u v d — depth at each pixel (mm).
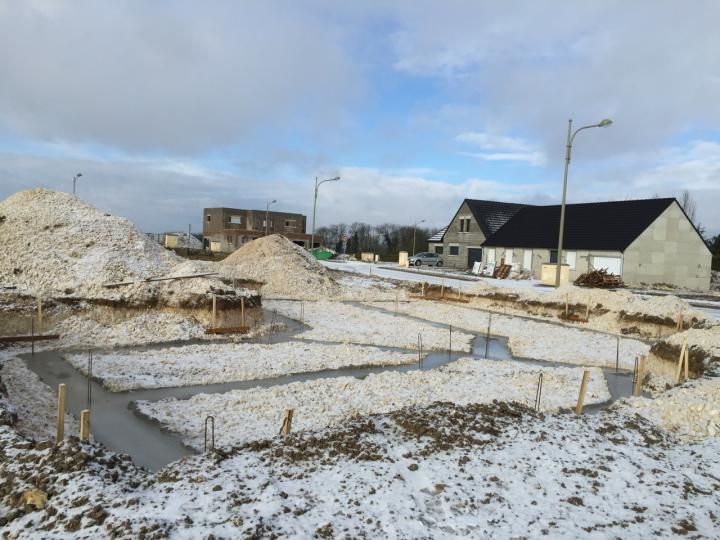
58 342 15328
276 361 14242
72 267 19688
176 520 5242
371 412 10305
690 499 6586
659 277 38219
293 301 26188
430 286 31297
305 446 7316
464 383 12664
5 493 5805
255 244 33094
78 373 12539
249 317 19375
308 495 6027
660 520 6027
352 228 98375
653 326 20219
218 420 9703
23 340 14984
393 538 5332
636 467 7387
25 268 19281
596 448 7961
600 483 6828
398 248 80375
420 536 5406
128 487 6062
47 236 21156
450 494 6262
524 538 5496
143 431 9180
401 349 16594
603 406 11766
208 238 79750
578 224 42062
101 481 5926
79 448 6465
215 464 6750
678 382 12633
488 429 8203
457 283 34312
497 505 6125
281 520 5434
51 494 5703
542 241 42781
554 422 8945
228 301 18656
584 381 9922
